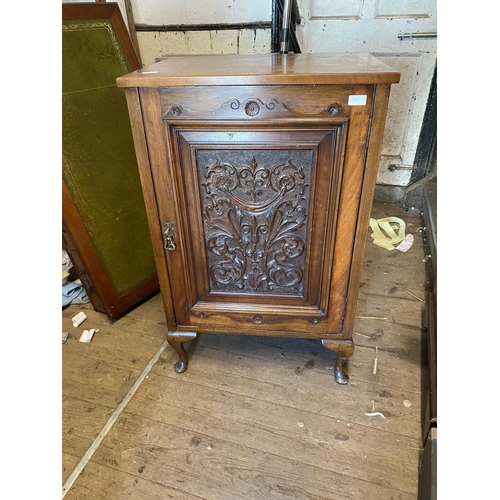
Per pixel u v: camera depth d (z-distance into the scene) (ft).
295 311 3.22
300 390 3.56
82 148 3.84
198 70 2.56
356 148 2.48
